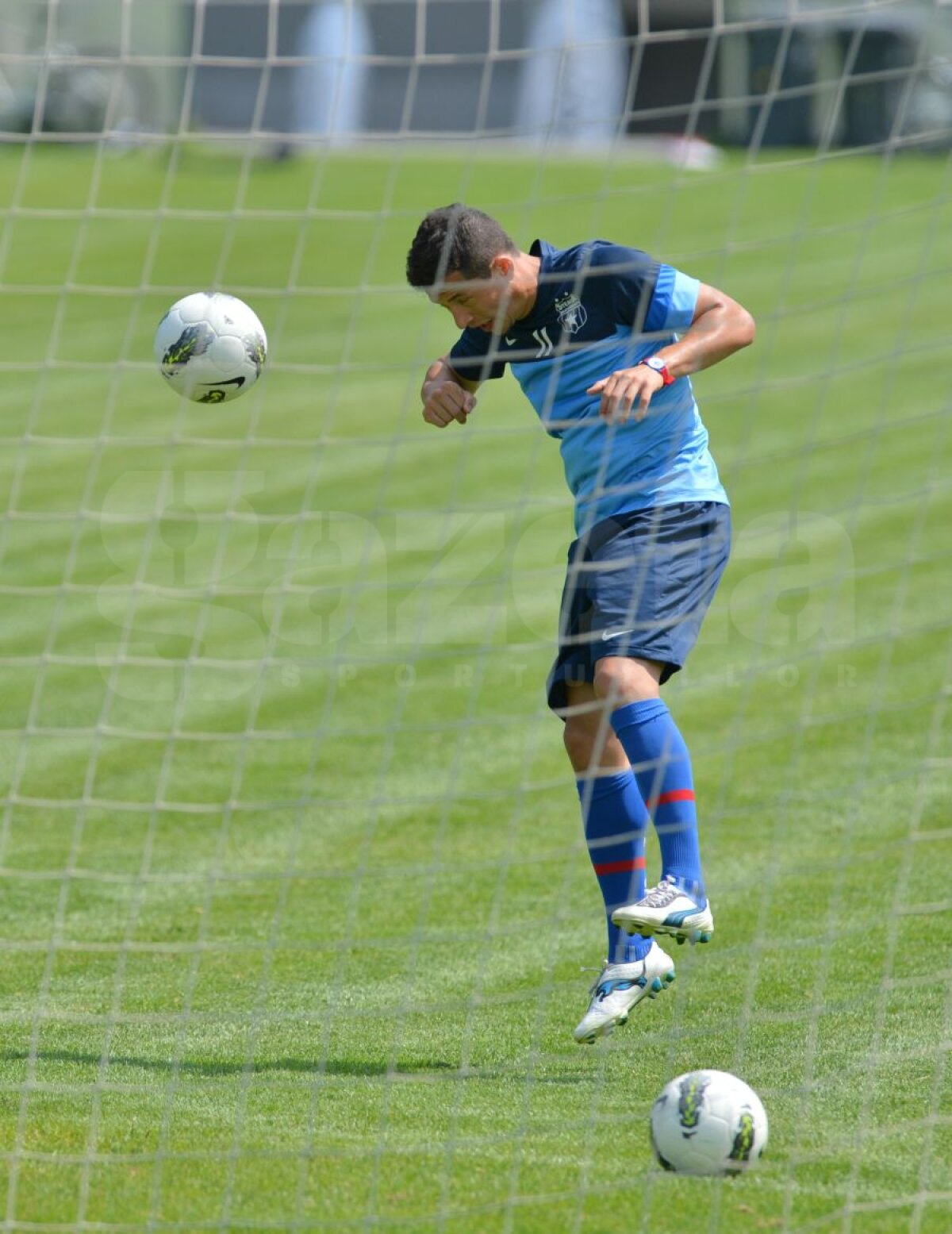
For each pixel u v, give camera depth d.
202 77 58.38
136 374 58.84
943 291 63.91
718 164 78.50
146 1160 12.66
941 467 46.38
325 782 26.61
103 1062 14.51
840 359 57.84
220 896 21.02
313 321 64.50
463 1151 12.84
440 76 63.81
